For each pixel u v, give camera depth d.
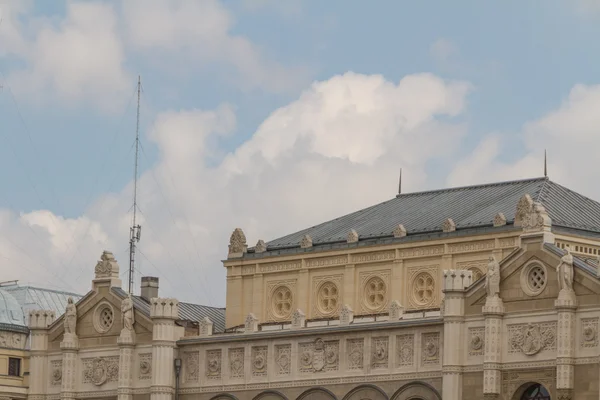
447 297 117.56
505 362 114.38
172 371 133.50
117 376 136.25
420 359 120.06
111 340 137.25
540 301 113.12
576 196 140.75
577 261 112.06
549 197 137.38
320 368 125.38
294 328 128.12
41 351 141.12
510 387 114.06
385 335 122.31
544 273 113.19
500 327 114.69
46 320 141.62
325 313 142.25
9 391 142.75
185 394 133.00
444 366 117.19
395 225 142.62
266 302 146.25
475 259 133.50
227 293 148.75
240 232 149.50
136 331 135.75
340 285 141.75
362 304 140.00
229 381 130.50
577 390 110.44
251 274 147.75
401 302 137.25
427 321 119.56
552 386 112.00
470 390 116.12
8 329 150.00
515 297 114.50
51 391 140.50
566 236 130.25
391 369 121.44
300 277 144.12
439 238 135.62
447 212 142.12
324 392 124.94
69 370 138.62
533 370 112.94
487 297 115.25
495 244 132.25
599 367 109.31
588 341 110.44
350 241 141.38
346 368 124.00
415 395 120.00
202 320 134.25
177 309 134.62
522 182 143.88
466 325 117.00
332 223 150.38
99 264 139.00
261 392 128.38
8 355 149.38
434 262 136.12
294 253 144.75
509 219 134.00
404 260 137.88
